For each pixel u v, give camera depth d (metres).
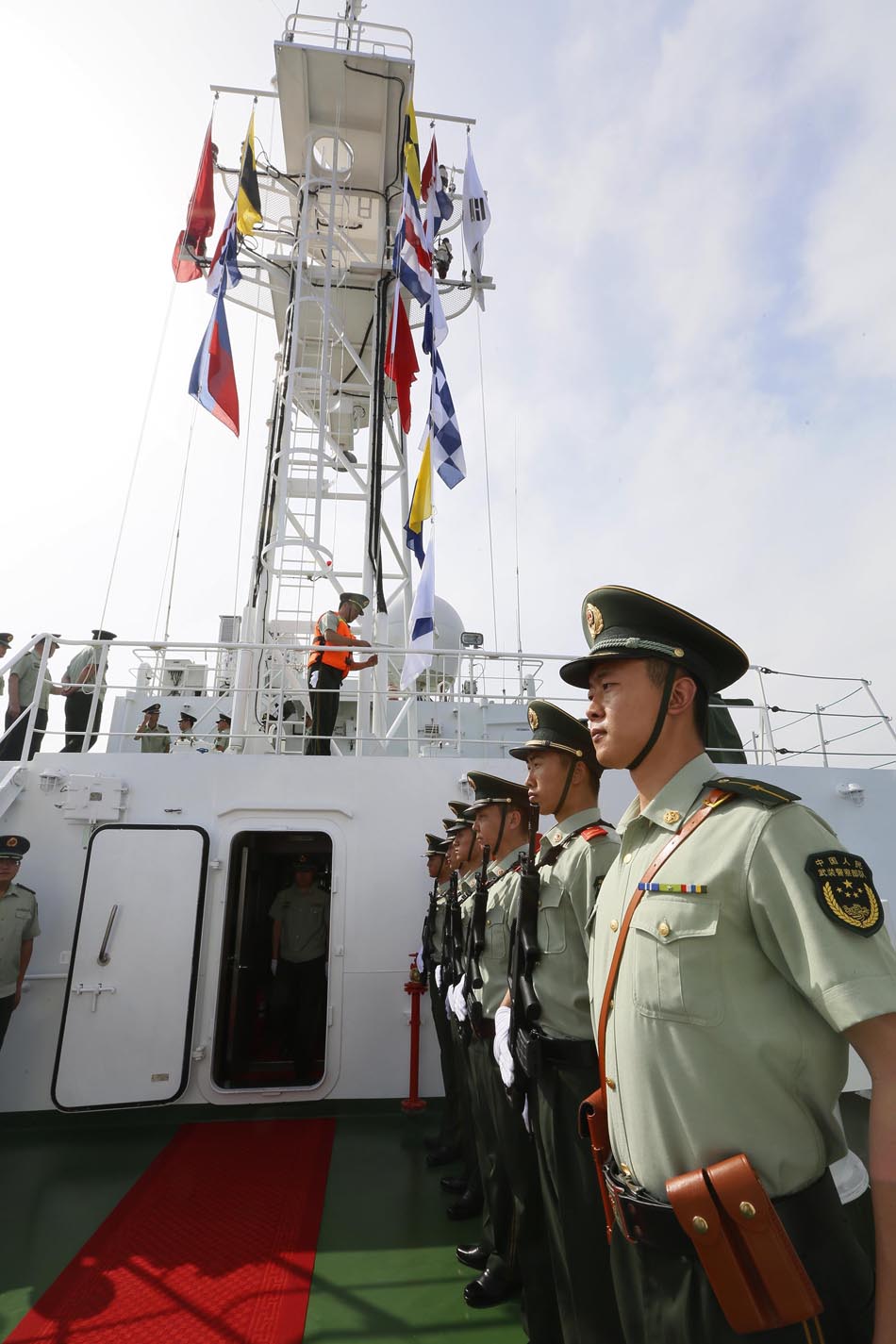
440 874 5.68
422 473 8.60
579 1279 2.38
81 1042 5.27
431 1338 3.10
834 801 6.55
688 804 1.59
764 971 1.38
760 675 7.09
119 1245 3.84
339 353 10.43
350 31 9.24
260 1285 3.48
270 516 8.80
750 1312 1.20
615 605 1.76
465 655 6.44
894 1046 1.17
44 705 8.25
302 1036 6.99
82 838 5.78
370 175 9.94
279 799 6.06
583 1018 2.66
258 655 7.82
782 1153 1.29
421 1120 5.53
